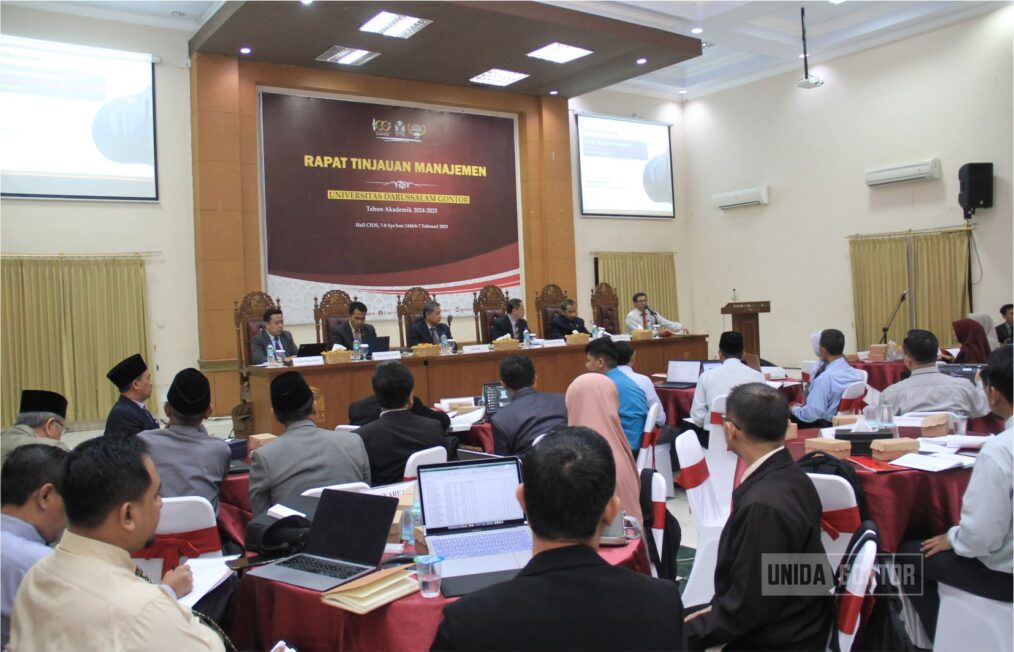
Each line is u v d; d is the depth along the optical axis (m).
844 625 1.65
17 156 6.82
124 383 3.36
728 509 3.14
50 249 6.98
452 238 9.53
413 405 3.68
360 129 8.87
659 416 4.63
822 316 10.27
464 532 2.03
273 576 1.78
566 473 1.14
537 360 6.58
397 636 1.61
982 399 3.50
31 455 1.76
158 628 1.23
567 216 10.33
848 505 2.29
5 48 6.76
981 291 8.66
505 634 1.06
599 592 1.10
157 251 7.53
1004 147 8.40
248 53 7.73
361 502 1.89
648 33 7.99
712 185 11.63
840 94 9.92
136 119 7.39
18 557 1.63
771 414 1.87
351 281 8.77
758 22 9.20
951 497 2.56
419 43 7.75
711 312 11.77
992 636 2.12
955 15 8.67
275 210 8.28
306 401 2.54
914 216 9.24
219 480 2.71
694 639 1.74
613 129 11.07
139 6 7.32
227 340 7.68
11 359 6.75
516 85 9.57
